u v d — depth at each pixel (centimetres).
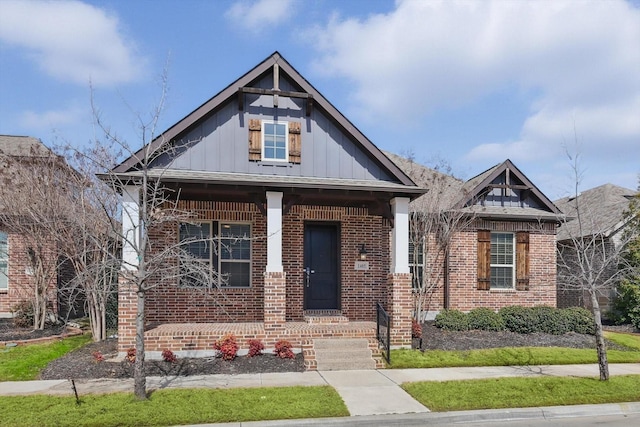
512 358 1041
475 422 683
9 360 945
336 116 1184
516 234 1589
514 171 1598
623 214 1608
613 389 810
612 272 1552
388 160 1189
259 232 1248
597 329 885
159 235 1166
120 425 614
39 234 1220
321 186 1072
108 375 873
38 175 1213
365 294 1291
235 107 1162
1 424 604
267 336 1034
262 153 1166
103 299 1159
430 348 1109
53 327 1296
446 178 1650
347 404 719
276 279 1050
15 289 1416
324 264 1306
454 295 1520
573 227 1867
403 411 691
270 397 734
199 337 1008
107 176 966
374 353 1020
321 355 985
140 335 726
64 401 701
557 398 758
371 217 1314
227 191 1070
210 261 1110
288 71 1171
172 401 705
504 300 1562
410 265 1486
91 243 1140
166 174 1027
